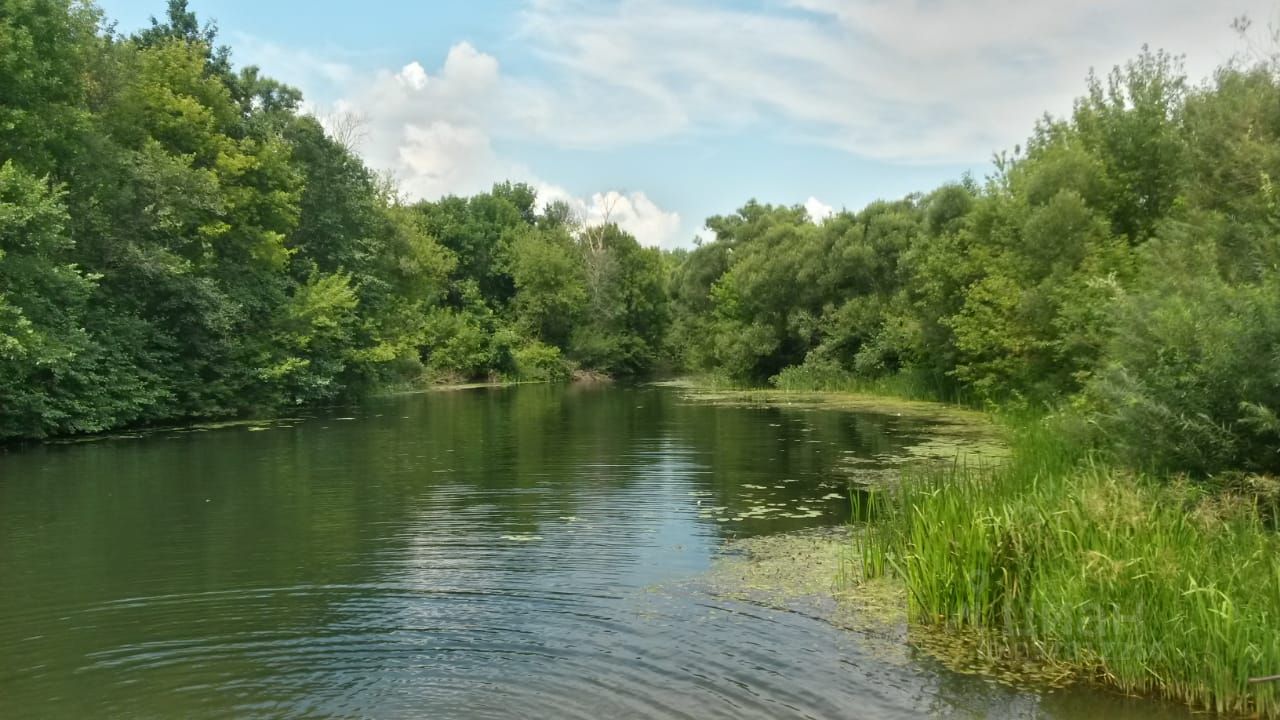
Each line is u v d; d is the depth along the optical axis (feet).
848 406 85.61
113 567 26.22
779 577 24.84
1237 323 24.49
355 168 121.08
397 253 135.23
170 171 74.84
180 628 20.95
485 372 173.37
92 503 36.11
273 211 94.58
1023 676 17.78
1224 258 34.73
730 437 58.90
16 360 54.34
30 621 21.48
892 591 23.45
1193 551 19.53
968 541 21.04
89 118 68.74
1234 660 16.07
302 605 22.59
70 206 65.77
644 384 160.76
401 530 30.99
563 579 24.81
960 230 82.79
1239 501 22.75
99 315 66.28
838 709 16.28
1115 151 65.82
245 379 80.02
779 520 32.30
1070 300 55.11
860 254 115.14
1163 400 25.93
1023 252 65.41
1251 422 23.35
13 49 60.03
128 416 66.69
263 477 42.93
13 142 61.00
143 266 69.10
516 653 19.19
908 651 19.17
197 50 92.27
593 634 20.33
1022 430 49.19
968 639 19.83
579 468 45.39
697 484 40.09
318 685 17.57
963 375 78.48
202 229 78.95
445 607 22.40
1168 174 61.87
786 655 18.95
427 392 130.93
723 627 20.76
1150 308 29.17
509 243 203.41
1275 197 34.65
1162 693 16.85
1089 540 20.84
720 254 167.53
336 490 39.11
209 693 17.26
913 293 101.14
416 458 49.85
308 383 89.81
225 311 77.56
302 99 114.42
